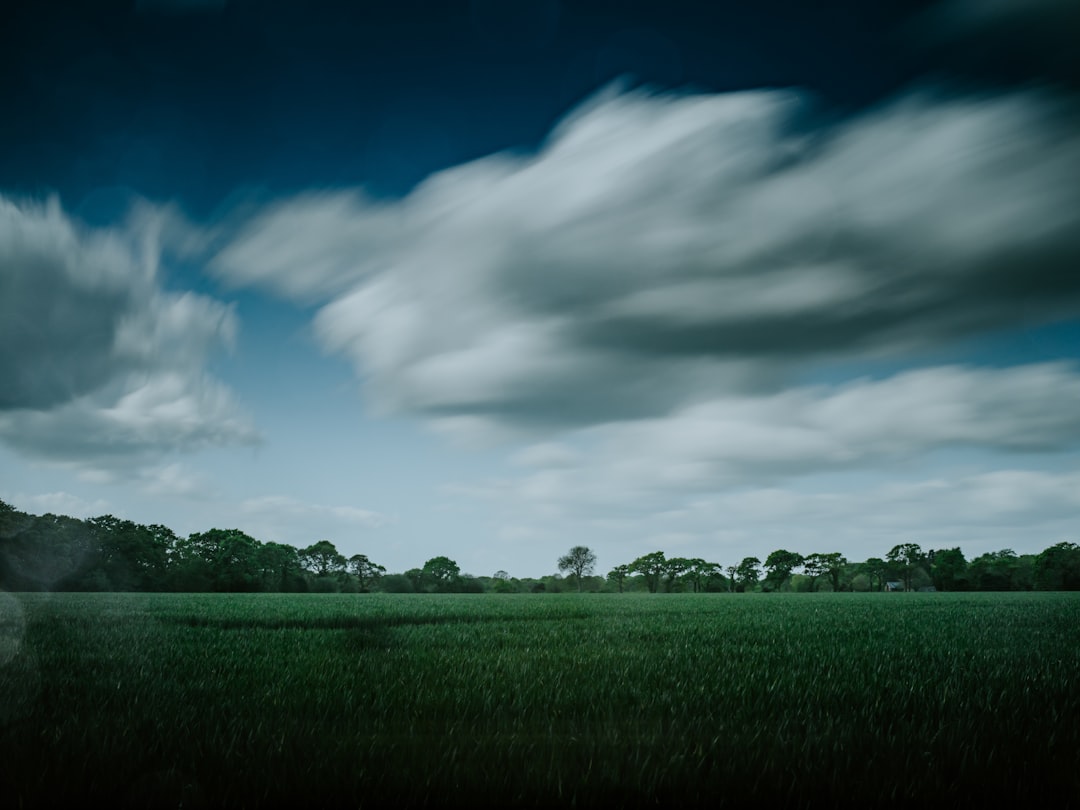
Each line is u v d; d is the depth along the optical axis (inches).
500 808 175.3
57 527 3481.8
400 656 469.7
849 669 418.9
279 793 177.9
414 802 175.3
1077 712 290.2
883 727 259.9
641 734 245.0
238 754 208.5
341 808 172.7
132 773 192.5
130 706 283.6
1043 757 214.4
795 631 749.3
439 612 1192.8
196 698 304.8
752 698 318.0
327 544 4968.0
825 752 217.6
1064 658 487.5
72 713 265.9
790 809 176.6
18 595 2122.3
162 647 531.8
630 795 181.5
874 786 187.6
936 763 205.9
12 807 170.6
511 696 314.3
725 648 547.5
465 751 217.3
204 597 2374.5
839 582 5856.3
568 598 2561.5
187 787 180.5
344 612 1176.8
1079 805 178.4
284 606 1471.5
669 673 393.4
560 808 175.6
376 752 212.2
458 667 410.3
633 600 2223.2
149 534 3949.3
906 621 953.5
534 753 215.3
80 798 175.9
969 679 373.7
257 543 4399.6
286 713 272.1
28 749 211.8
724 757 212.1
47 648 515.5
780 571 5880.9
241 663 427.5
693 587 6043.3
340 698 302.4
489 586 5989.2
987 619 1006.4
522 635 672.4
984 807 177.0
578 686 341.4
